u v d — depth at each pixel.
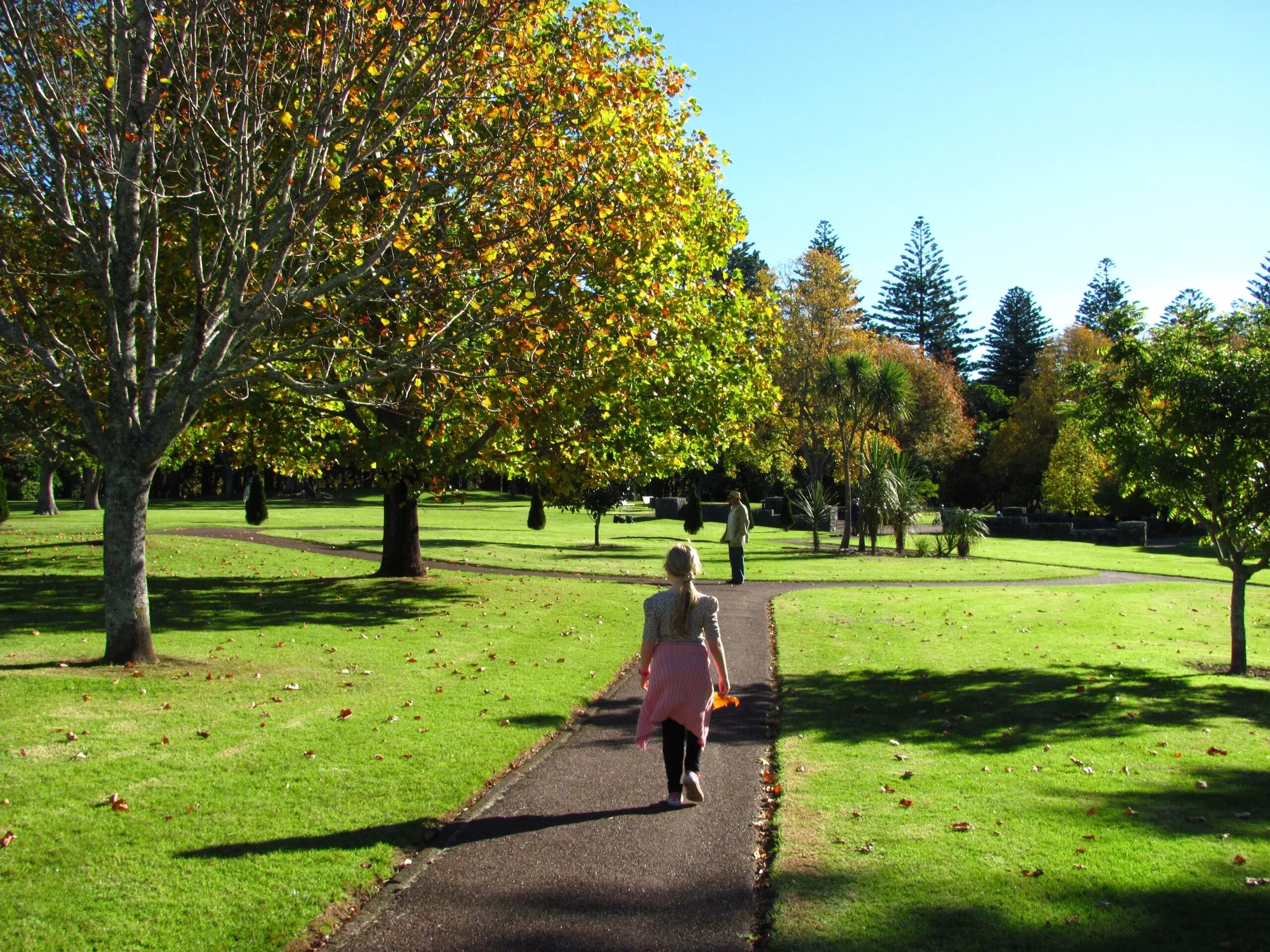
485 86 10.93
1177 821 5.64
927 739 7.82
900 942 4.00
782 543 34.84
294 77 9.83
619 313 11.95
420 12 9.87
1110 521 47.31
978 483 65.19
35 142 8.78
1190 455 11.53
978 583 22.55
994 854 5.06
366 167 11.73
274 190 9.31
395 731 7.46
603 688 9.74
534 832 5.46
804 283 42.19
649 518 50.22
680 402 16.58
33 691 7.91
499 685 9.38
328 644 11.07
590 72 11.34
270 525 33.03
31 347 8.59
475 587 17.27
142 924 4.11
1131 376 11.73
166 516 37.25
